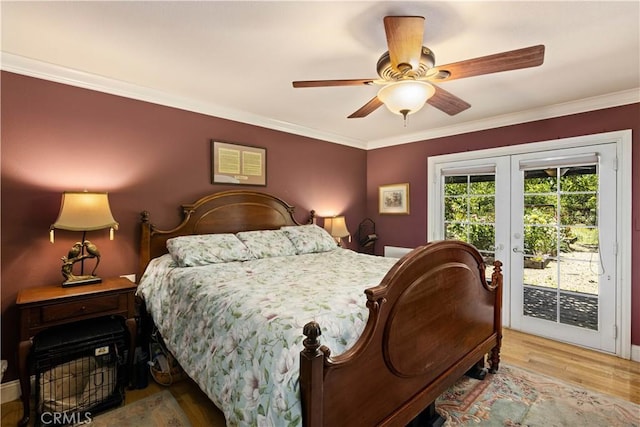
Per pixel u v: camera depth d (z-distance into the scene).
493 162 3.45
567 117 2.96
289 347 1.22
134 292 2.19
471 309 2.10
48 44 1.92
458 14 1.59
